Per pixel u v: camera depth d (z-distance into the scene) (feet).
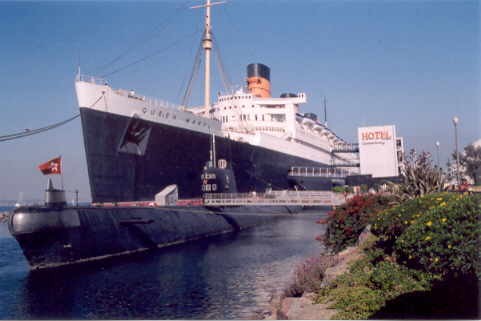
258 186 150.30
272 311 34.01
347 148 227.40
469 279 24.47
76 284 50.96
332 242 54.70
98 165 82.84
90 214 66.23
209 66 123.54
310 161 203.21
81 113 79.20
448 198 32.50
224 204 96.02
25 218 56.59
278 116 188.85
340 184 218.38
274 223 131.64
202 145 111.86
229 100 173.37
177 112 100.48
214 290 47.73
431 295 25.79
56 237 60.29
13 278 54.65
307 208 214.90
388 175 173.47
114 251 69.15
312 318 25.49
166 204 92.22
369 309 25.00
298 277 38.42
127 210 75.20
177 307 41.55
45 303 43.65
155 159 95.96
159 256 69.26
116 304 42.93
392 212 35.94
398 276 29.04
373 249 41.04
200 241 87.97
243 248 77.77
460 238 20.76
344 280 32.45
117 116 84.74
